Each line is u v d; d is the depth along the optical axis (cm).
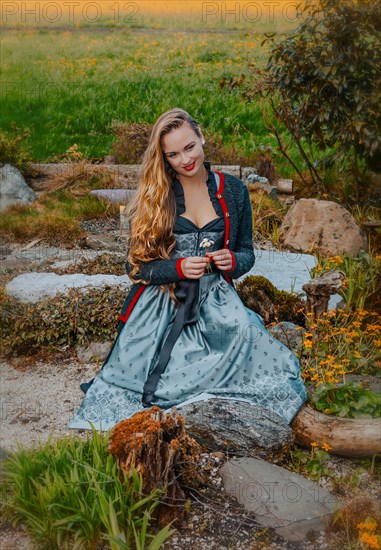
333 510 236
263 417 275
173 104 811
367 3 519
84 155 747
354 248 516
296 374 291
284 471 259
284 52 562
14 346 380
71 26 890
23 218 575
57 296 389
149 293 310
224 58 858
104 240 541
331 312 362
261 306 398
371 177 614
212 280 309
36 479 240
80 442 260
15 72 835
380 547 217
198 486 254
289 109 604
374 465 268
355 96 529
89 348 372
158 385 297
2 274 461
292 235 534
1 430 298
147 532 232
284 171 703
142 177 303
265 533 232
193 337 302
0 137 696
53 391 337
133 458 234
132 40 890
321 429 274
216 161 705
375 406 280
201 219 307
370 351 349
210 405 277
